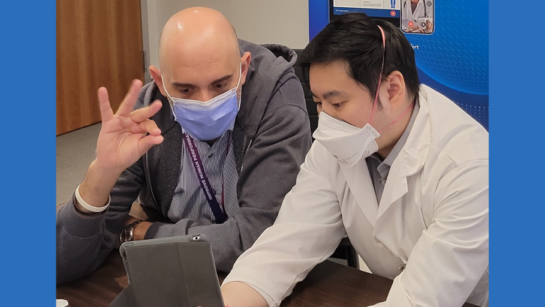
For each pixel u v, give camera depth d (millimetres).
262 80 1378
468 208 933
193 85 1207
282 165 1325
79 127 4695
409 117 1032
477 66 2902
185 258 746
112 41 4887
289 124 1351
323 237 1176
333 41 918
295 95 1407
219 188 1421
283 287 1058
